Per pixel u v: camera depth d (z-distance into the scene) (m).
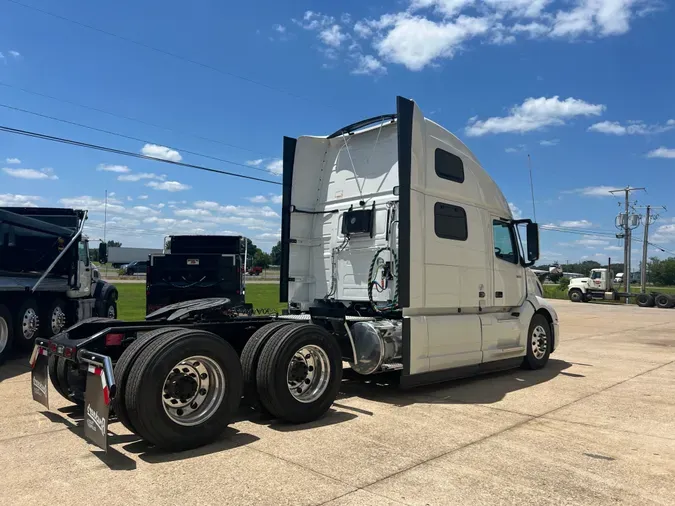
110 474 4.07
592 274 39.91
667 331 16.78
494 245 8.44
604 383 8.04
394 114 7.27
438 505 3.59
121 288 32.31
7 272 9.78
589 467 4.38
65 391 5.87
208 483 3.91
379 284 7.16
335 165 8.12
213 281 13.22
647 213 46.00
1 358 8.79
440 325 7.11
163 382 4.48
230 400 4.95
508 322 8.45
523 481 4.05
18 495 3.67
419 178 6.95
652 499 3.76
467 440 5.07
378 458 4.51
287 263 8.05
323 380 5.82
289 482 3.95
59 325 11.51
